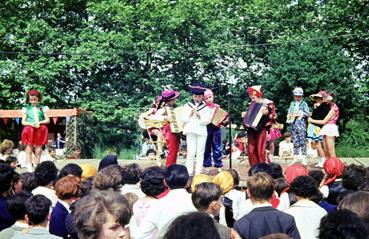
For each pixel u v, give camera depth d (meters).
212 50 31.83
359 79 29.67
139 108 30.59
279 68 26.91
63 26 33.12
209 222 2.52
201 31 32.12
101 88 31.88
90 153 28.64
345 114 26.94
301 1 32.72
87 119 28.53
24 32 30.33
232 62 33.44
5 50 31.20
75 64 30.20
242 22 33.06
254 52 32.84
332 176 6.61
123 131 30.86
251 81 32.94
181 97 30.91
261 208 4.43
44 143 12.52
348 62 27.31
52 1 32.44
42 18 32.34
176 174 5.08
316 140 13.76
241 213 5.73
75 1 33.22
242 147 17.44
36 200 4.30
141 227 4.94
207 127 11.91
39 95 12.47
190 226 2.49
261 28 32.78
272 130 16.53
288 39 29.52
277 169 6.82
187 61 32.28
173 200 5.00
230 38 33.19
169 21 30.84
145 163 14.61
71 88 32.50
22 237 4.21
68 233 4.94
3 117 27.00
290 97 27.00
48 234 4.26
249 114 11.39
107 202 3.17
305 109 13.73
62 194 5.27
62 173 6.24
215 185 4.79
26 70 29.81
